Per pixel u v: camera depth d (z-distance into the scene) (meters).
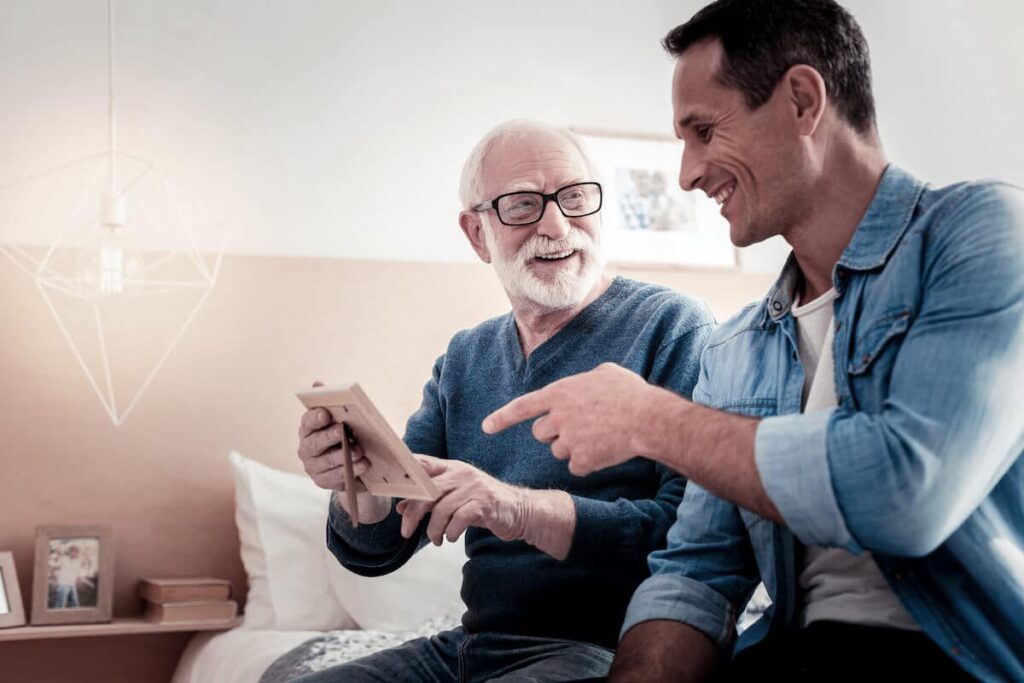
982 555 1.04
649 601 1.26
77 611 2.55
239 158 2.97
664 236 3.34
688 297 1.77
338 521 1.74
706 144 1.20
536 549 1.65
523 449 1.72
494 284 3.16
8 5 2.80
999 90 3.66
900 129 3.54
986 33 3.68
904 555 0.98
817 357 1.22
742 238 1.21
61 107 2.83
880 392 1.08
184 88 2.94
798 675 1.08
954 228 1.07
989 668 1.02
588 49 3.38
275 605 2.57
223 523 2.82
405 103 3.15
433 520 1.45
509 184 1.80
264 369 2.91
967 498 0.97
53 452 2.71
